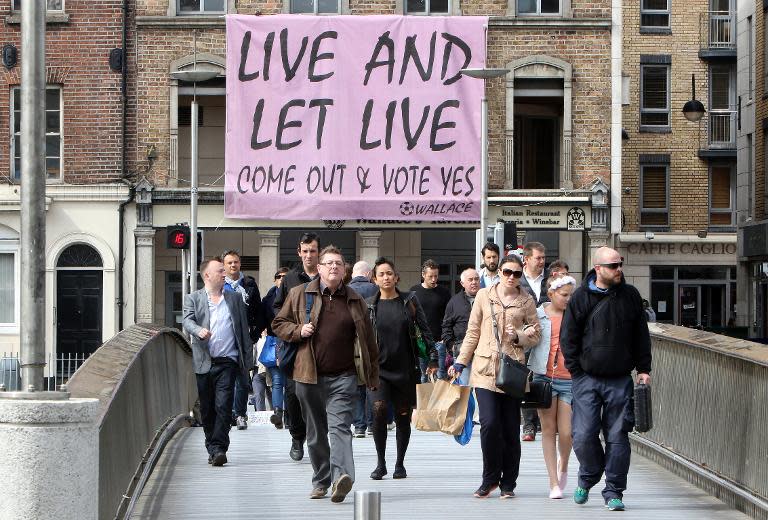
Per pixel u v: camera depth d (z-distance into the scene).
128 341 17.02
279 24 48.41
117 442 13.48
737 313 57.94
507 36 49.12
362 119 48.56
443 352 24.00
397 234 52.72
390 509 14.95
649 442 19.42
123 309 48.66
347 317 15.33
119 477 13.70
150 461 17.55
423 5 49.56
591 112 49.44
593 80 49.44
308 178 48.56
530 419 22.45
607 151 49.53
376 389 15.73
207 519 14.27
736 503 14.82
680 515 14.50
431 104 48.62
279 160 48.62
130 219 48.78
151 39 48.97
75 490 9.76
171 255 51.19
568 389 15.84
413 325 17.34
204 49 49.00
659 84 63.34
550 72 49.28
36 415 9.64
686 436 17.36
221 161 51.00
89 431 9.89
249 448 21.23
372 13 49.41
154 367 19.89
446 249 52.94
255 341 21.59
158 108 49.06
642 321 14.71
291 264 52.69
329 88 48.47
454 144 48.62
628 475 17.66
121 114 48.94
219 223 48.97
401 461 17.64
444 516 14.43
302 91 48.53
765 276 54.47
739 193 58.53
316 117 48.56
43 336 10.33
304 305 15.32
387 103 48.53
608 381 14.80
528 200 48.97
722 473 15.59
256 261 52.12
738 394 14.97
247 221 48.84
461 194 48.62
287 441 22.47
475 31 48.56
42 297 10.34
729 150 62.81
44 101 10.44
